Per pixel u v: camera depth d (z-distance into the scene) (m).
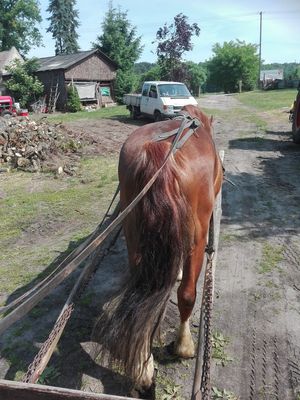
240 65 59.56
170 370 3.53
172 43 30.06
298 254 5.77
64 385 3.46
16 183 10.12
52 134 13.25
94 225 7.11
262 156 12.05
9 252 6.27
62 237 6.70
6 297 4.90
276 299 4.66
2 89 37.84
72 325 4.24
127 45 39.62
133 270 2.64
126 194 2.95
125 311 2.50
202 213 3.08
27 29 58.06
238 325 4.21
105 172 10.76
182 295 3.16
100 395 1.87
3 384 1.85
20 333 4.22
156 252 2.57
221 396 3.33
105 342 2.53
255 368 3.63
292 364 3.67
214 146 3.64
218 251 5.90
